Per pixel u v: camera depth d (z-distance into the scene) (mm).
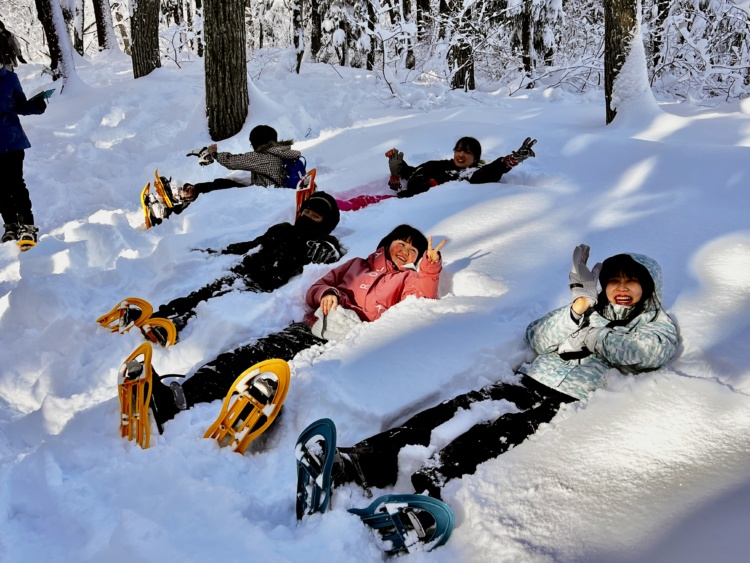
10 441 3035
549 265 3713
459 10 12414
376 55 13852
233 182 6242
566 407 2582
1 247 5695
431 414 2514
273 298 3750
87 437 2752
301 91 10500
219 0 8078
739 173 4695
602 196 4773
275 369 2699
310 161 7078
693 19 11797
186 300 3836
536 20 13914
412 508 2082
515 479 2244
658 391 2547
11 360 3666
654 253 3709
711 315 2963
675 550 1829
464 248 4062
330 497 2299
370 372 2924
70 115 10625
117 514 2205
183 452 2586
